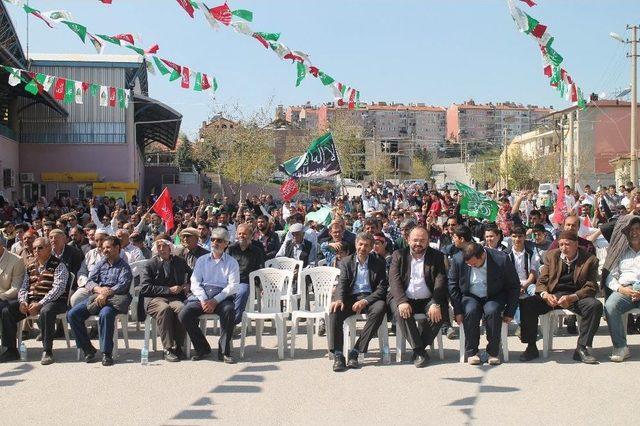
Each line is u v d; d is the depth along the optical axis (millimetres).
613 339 8727
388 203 32594
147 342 9250
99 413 6961
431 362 8938
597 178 54594
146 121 43938
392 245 12320
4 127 35125
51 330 9266
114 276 9578
